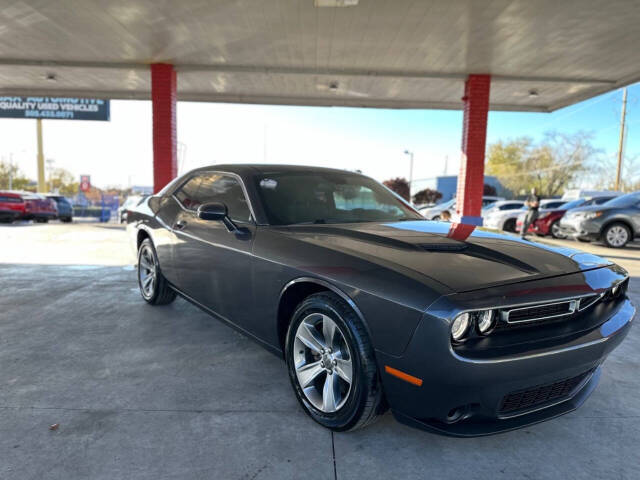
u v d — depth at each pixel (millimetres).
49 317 3918
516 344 1753
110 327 3646
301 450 1983
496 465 1912
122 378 2678
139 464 1853
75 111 19562
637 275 6445
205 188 3480
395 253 2104
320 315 2146
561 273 2000
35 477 1750
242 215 2891
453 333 1692
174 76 9516
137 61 9133
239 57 8789
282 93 11648
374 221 2986
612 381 2783
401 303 1758
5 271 6168
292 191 3025
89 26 7281
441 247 2219
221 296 2912
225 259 2816
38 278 5668
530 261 2096
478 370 1662
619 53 8125
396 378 1811
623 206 10328
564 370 1857
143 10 6668
